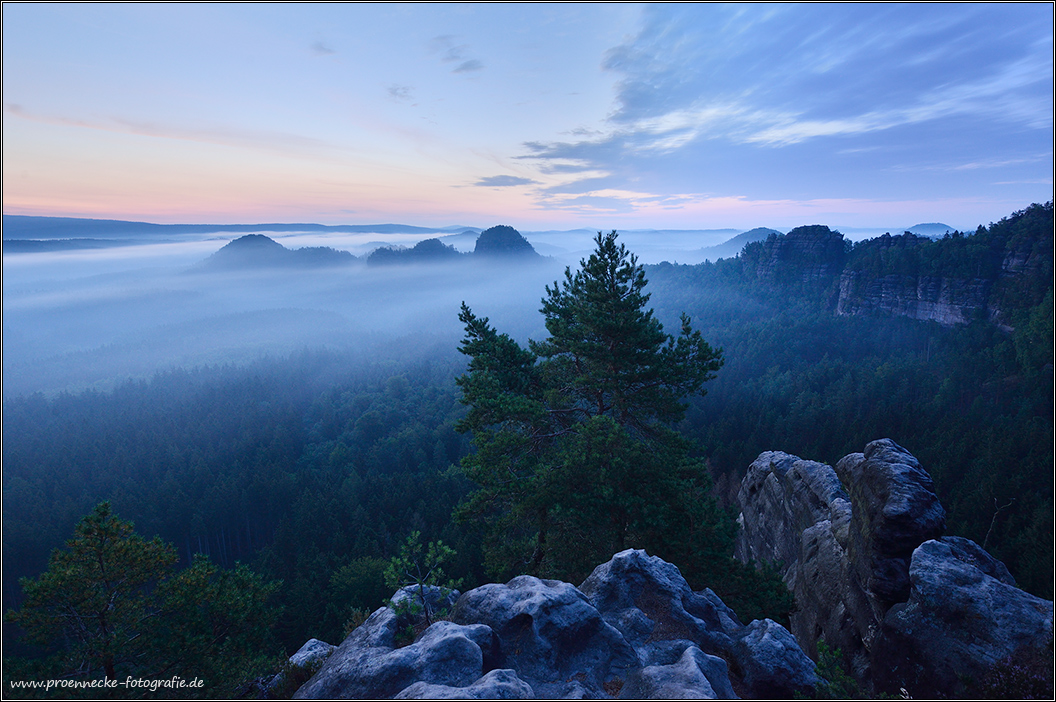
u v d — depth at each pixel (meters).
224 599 13.05
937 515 14.09
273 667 11.91
